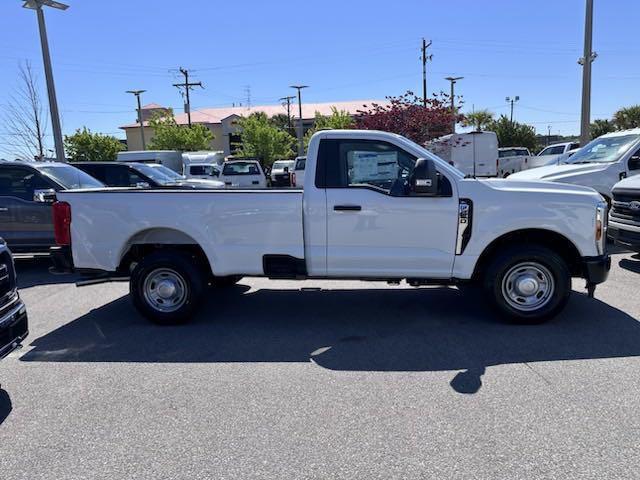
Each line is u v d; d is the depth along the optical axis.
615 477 2.96
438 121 18.83
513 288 5.58
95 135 38.97
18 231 9.23
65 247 5.97
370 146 5.63
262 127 48.09
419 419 3.66
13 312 4.15
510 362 4.64
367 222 5.57
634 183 7.80
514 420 3.61
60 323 6.16
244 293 7.35
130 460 3.25
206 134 50.84
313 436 3.47
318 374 4.50
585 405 3.80
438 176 5.49
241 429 3.59
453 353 4.90
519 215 5.43
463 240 5.52
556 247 5.83
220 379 4.44
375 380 4.35
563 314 5.97
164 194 5.79
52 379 4.52
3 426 3.71
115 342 5.44
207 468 3.14
